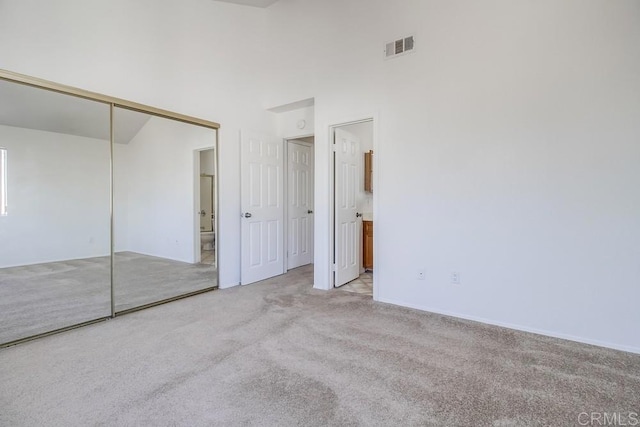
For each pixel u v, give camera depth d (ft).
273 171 14.19
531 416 4.85
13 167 9.93
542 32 7.78
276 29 13.07
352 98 10.97
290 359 6.65
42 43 7.99
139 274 11.69
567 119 7.54
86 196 10.87
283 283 13.01
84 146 10.69
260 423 4.72
